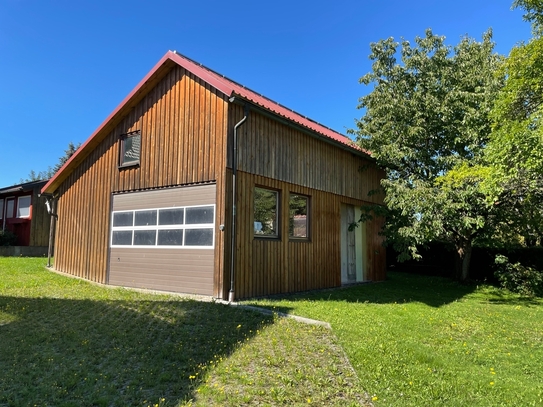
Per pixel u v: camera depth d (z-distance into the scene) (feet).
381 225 47.26
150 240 30.94
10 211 77.00
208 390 11.85
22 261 49.37
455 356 16.52
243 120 27.09
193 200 28.30
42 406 10.68
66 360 14.38
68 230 39.78
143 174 32.40
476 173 32.17
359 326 20.08
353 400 11.57
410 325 21.52
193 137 28.99
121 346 16.02
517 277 38.83
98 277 34.58
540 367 15.67
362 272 43.16
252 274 27.84
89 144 37.04
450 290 39.40
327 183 37.68
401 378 13.39
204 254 26.94
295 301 26.55
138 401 11.18
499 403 11.80
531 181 30.37
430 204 33.09
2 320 19.85
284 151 32.22
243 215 27.50
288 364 14.17
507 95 27.12
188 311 21.74
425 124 38.73
